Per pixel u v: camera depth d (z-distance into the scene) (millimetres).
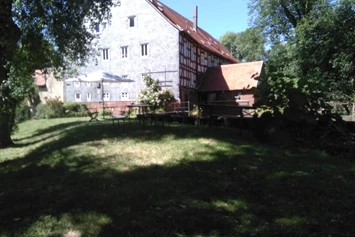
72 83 27906
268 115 7004
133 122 12438
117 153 6277
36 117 23391
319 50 17125
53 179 4887
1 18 7512
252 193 3734
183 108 22500
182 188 3990
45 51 10430
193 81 26750
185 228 2930
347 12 16125
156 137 7879
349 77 15477
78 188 4270
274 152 5891
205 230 2877
